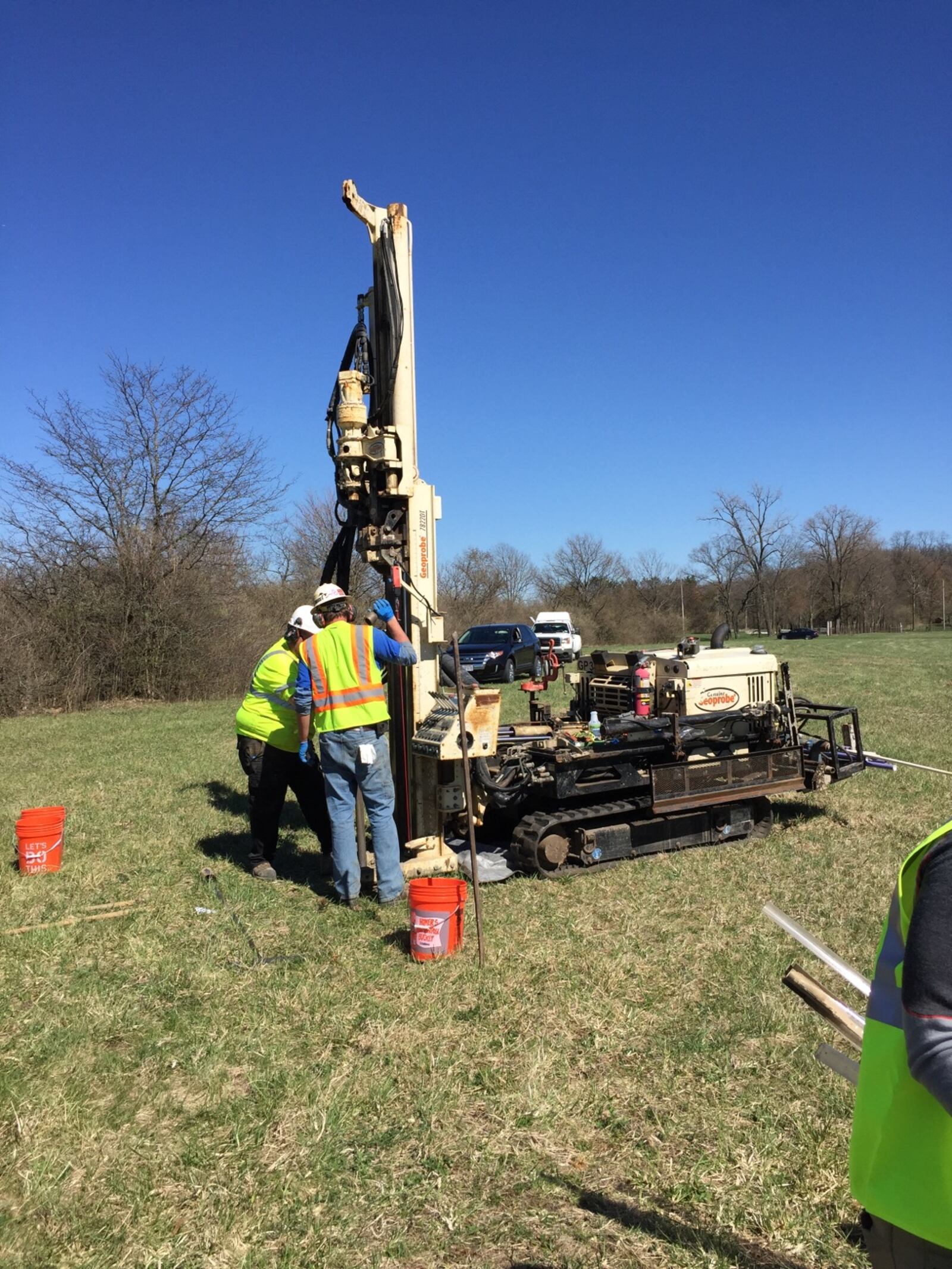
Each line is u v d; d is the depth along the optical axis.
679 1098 3.34
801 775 7.20
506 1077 3.49
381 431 5.93
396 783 6.54
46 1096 3.36
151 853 6.89
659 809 6.48
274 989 4.30
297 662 6.09
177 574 22.08
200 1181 2.89
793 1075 3.48
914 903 1.40
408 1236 2.64
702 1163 2.95
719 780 6.75
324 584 6.63
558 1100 3.31
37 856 6.33
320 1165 2.95
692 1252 2.57
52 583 20.81
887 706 15.52
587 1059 3.63
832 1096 3.33
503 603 54.16
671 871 6.17
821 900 5.59
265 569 26.95
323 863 6.41
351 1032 3.87
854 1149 1.55
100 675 20.78
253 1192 2.83
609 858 6.28
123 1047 3.77
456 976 4.39
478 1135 3.12
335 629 5.45
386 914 5.34
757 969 4.48
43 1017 4.02
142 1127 3.20
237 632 22.86
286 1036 3.84
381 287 6.16
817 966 4.53
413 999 4.16
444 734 5.78
